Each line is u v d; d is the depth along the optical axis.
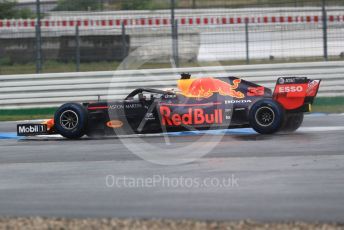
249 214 22.00
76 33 66.00
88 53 77.75
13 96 62.84
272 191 25.52
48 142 42.19
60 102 62.47
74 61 75.88
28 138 45.09
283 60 71.38
